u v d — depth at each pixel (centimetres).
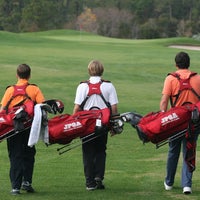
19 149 1362
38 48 6988
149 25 19112
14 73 4522
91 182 1419
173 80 1366
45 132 1305
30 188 1398
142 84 4231
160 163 1858
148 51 7050
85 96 1399
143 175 1638
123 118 1336
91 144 1407
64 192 1402
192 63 5591
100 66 1420
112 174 1653
